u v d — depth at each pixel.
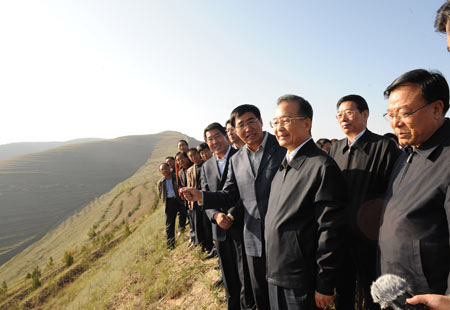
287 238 1.95
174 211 7.67
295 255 1.92
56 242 49.59
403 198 1.43
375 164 2.55
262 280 2.60
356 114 2.71
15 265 45.16
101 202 70.62
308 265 1.90
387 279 1.09
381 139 2.63
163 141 176.75
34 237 61.66
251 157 2.82
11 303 19.31
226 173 3.49
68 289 14.41
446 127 1.35
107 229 42.09
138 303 4.73
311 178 1.91
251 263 2.64
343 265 1.78
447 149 1.29
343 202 1.82
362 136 2.73
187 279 4.62
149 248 8.47
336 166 1.90
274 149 2.69
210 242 5.45
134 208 48.66
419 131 1.37
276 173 2.42
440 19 1.23
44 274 25.23
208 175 3.88
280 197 2.09
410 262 1.33
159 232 10.25
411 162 1.50
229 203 2.97
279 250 1.98
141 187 64.75
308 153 2.05
